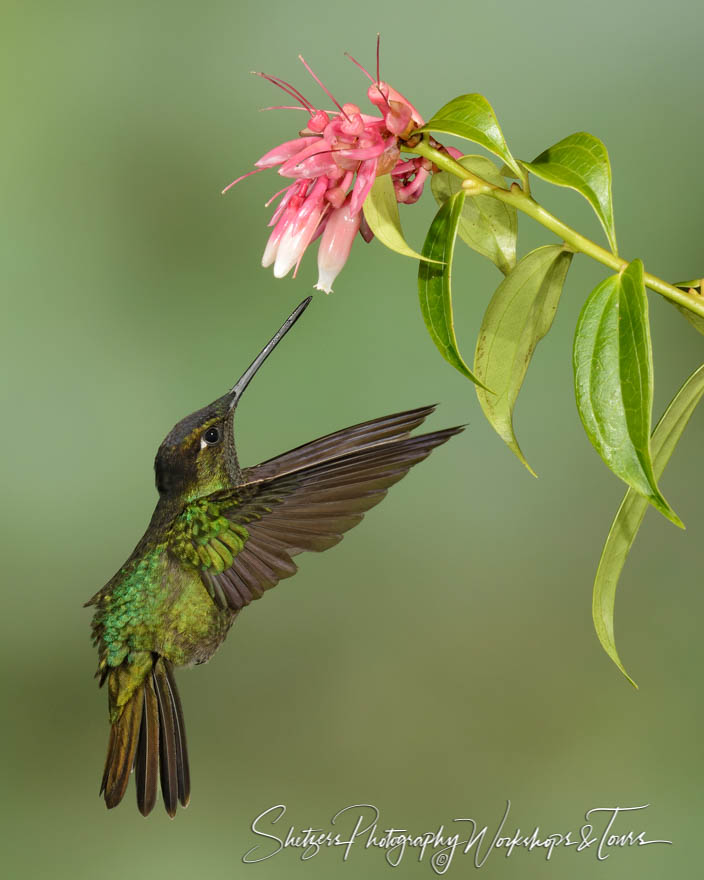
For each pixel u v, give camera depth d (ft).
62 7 24.67
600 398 10.65
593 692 23.32
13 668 23.79
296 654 23.93
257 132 24.64
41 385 24.56
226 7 24.62
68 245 24.73
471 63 24.29
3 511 24.18
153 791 14.83
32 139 24.66
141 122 24.75
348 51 24.45
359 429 15.30
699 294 11.68
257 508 14.74
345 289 24.31
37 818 23.15
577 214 23.49
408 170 12.36
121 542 24.35
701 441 23.24
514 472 23.91
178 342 24.62
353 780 23.26
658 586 23.40
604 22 24.08
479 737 23.35
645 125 23.86
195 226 24.66
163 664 15.44
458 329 23.63
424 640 23.82
